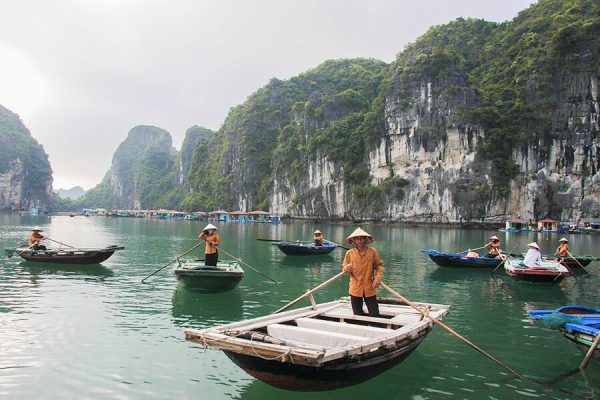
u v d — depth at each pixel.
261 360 7.04
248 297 15.91
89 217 151.25
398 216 89.69
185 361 9.43
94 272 21.12
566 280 20.42
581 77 76.38
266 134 141.88
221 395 7.92
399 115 91.38
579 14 83.75
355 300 9.52
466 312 14.10
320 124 119.06
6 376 8.56
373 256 9.59
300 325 8.94
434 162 86.56
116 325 12.03
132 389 8.09
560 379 8.71
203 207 152.25
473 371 9.07
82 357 9.59
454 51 94.12
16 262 23.58
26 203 184.38
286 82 148.88
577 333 9.26
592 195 73.69
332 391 8.12
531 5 98.31
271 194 125.62
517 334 11.65
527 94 82.31
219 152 162.12
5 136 180.75
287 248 28.02
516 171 79.31
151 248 34.88
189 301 15.09
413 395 8.00
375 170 96.88
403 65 104.38
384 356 7.62
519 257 23.92
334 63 152.00
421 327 8.62
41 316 12.82
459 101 84.81
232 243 39.94
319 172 108.81
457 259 22.86
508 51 91.81
